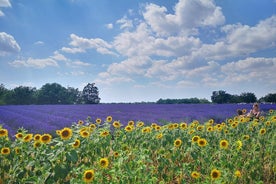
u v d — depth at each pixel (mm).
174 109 30891
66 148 5145
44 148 5492
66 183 4789
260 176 6340
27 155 5809
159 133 7633
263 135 8055
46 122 17672
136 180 5266
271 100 60688
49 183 4637
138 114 23719
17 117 21234
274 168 6492
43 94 74375
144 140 7613
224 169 5844
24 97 71188
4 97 68688
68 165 4844
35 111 29016
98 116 21719
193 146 6586
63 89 79250
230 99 67125
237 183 6051
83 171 5164
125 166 5133
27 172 5324
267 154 7191
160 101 68375
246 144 7828
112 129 13438
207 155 6512
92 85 81125
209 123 9367
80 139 6223
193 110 29219
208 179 5578
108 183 5207
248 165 6297
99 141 6770
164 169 6785
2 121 19281
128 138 7715
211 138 8336
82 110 29750
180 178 6195
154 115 22734
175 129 7691
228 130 9219
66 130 5113
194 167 6480
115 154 6234
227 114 23875
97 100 80875
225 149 6871
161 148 6953
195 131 8492
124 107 35219
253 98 65938
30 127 15320
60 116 22234
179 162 7047
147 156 5762
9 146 5973
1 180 5398
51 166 4859
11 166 5582
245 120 9852
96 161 6473
